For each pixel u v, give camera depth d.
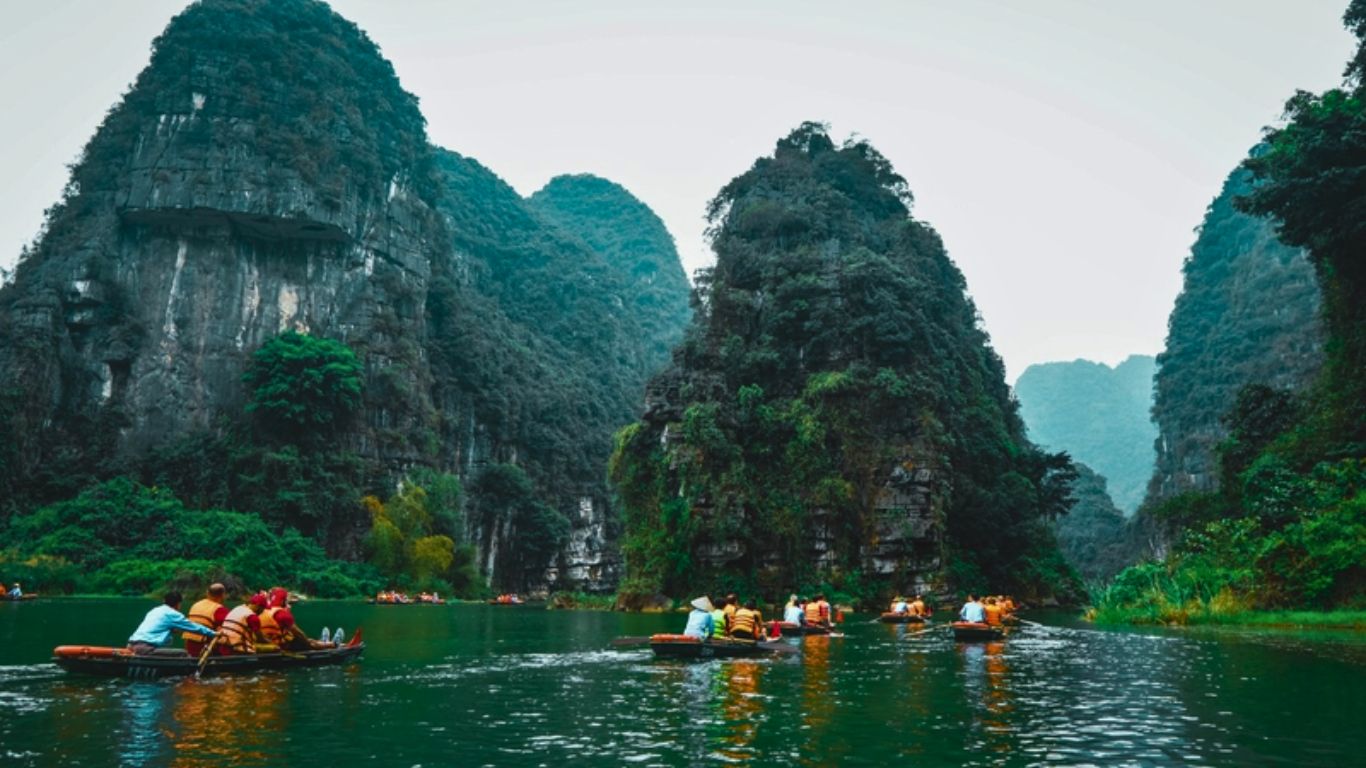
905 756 10.21
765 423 59.03
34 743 10.48
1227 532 37.81
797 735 11.42
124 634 26.11
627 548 57.28
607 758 10.09
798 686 16.08
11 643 22.50
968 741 11.05
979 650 23.64
